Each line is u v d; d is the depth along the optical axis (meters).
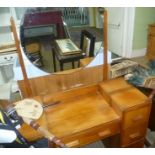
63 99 1.08
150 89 1.21
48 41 1.03
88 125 0.92
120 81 1.17
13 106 0.95
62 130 0.89
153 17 2.86
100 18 1.04
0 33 1.29
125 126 1.00
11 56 1.30
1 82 1.61
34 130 0.89
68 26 1.04
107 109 1.02
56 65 1.09
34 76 1.07
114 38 1.85
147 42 2.97
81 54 1.12
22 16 0.94
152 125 1.39
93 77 1.21
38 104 0.97
